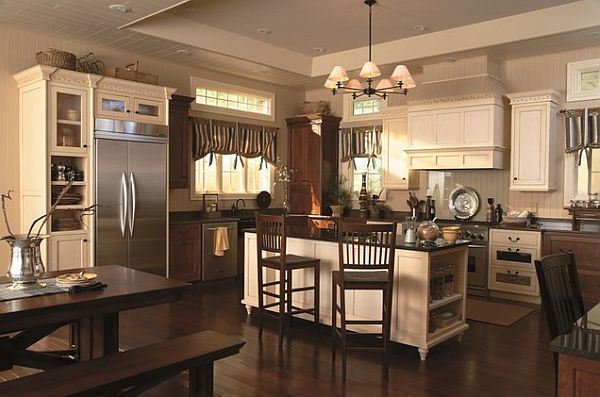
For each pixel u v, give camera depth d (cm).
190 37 580
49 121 499
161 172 594
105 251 543
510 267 589
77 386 215
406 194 743
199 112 716
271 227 424
